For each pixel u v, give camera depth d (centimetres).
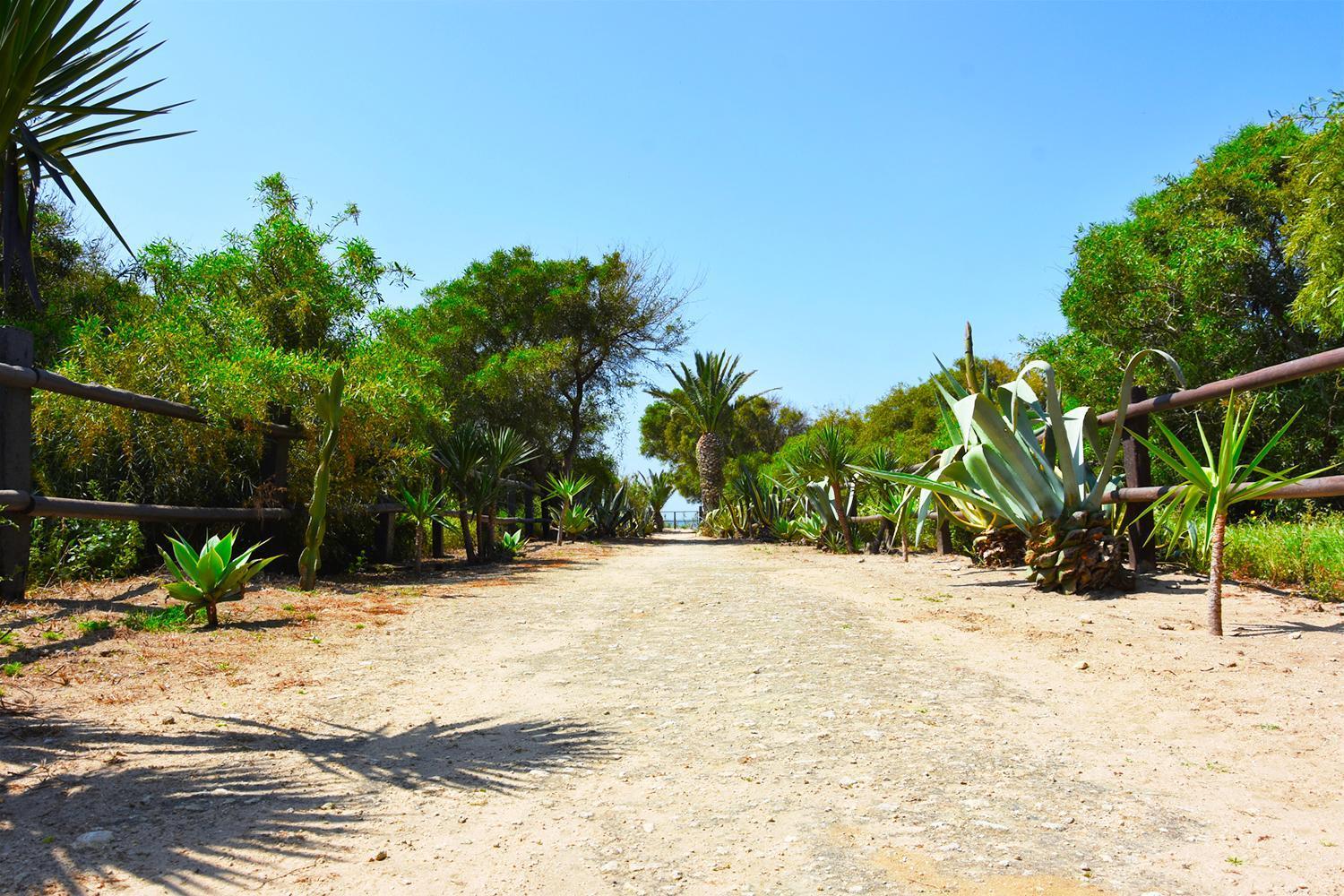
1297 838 202
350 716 333
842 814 226
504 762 274
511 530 1744
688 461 4597
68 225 1393
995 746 279
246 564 536
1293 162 1177
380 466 903
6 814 221
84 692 359
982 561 822
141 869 190
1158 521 627
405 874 191
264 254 923
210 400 727
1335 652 374
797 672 400
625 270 2556
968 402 736
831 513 1387
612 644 493
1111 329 1568
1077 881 183
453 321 2227
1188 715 302
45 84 362
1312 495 457
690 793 244
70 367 722
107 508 595
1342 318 1085
